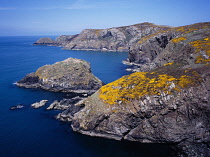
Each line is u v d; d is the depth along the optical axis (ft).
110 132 130.21
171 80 133.69
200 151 109.19
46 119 157.99
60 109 178.09
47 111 173.88
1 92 225.15
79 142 124.26
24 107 181.98
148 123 125.29
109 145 121.08
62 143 122.52
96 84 245.45
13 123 149.07
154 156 107.55
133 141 127.03
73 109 159.43
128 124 128.16
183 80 129.90
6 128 140.67
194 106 118.42
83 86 238.27
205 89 120.06
